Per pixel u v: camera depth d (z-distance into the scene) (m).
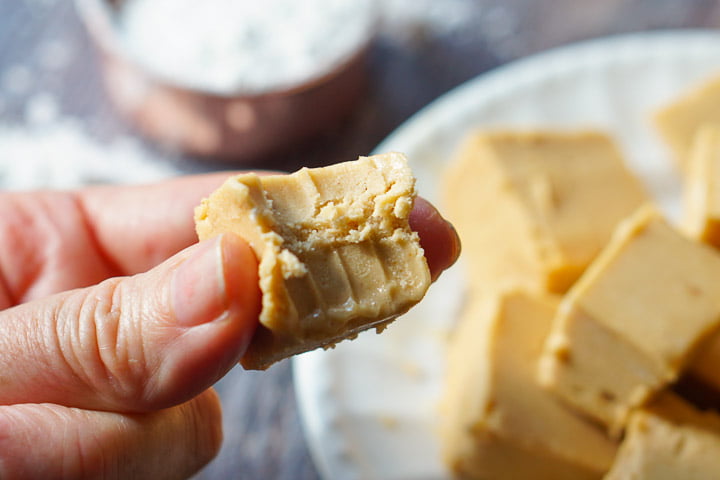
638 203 0.24
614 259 0.21
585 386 0.21
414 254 0.15
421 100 0.28
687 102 0.25
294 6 0.27
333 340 0.14
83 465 0.15
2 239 0.19
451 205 0.25
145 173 0.27
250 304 0.14
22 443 0.14
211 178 0.20
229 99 0.25
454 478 0.21
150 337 0.14
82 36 0.29
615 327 0.20
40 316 0.15
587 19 0.30
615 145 0.25
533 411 0.21
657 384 0.20
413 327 0.23
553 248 0.22
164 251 0.20
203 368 0.14
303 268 0.14
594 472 0.20
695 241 0.21
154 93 0.26
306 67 0.26
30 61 0.29
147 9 0.27
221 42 0.26
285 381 0.24
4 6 0.29
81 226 0.20
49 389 0.15
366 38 0.26
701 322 0.20
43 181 0.27
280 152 0.27
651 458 0.19
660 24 0.30
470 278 0.24
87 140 0.27
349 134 0.28
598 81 0.26
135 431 0.15
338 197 0.15
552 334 0.21
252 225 0.14
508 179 0.23
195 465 0.17
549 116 0.26
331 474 0.21
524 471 0.21
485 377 0.21
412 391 0.22
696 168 0.24
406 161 0.15
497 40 0.29
